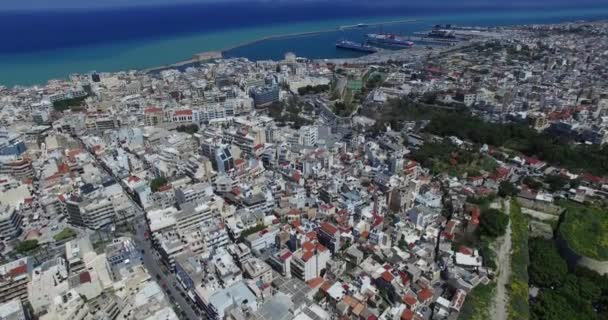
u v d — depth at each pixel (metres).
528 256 171.75
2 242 185.12
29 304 141.75
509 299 146.00
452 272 154.00
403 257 164.50
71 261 153.38
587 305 141.12
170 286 158.00
